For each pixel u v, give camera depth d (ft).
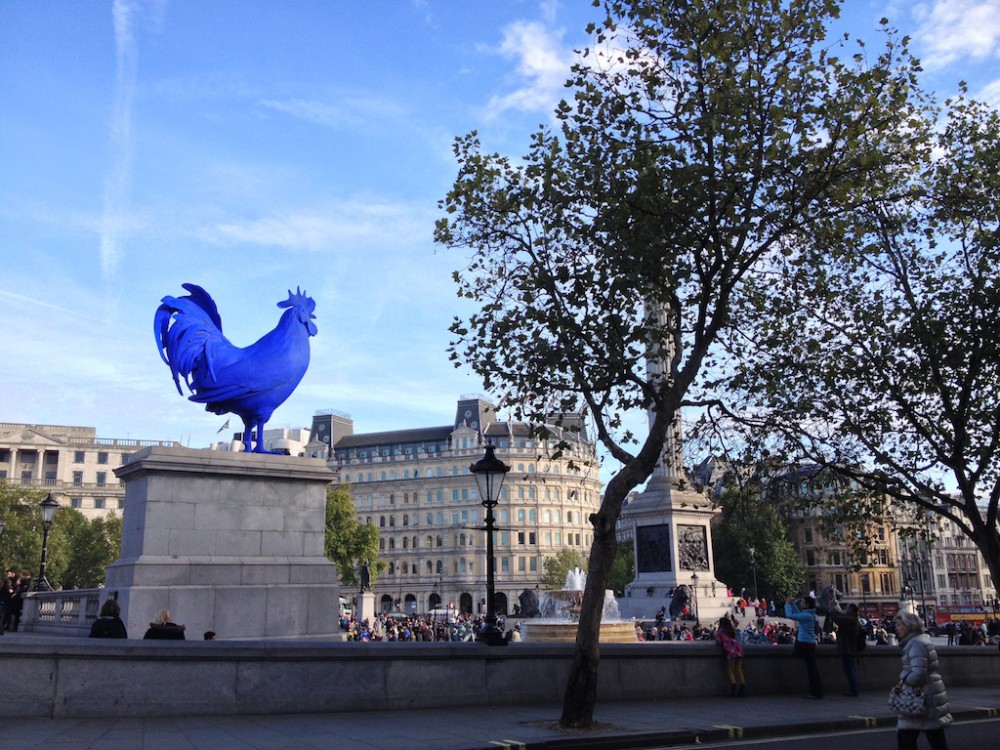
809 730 51.29
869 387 78.07
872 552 85.51
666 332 58.90
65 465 435.12
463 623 163.94
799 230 59.82
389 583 489.67
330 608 74.13
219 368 75.87
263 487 74.84
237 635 69.41
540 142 59.77
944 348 74.23
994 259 73.51
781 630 142.10
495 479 60.08
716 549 303.07
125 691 45.37
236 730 42.24
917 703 32.27
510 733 43.55
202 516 71.61
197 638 67.72
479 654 54.44
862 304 77.87
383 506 505.66
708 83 55.83
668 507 174.09
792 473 78.33
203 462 71.87
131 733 40.24
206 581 69.62
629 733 44.86
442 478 492.13
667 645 63.98
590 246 58.90
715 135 53.78
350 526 331.57
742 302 73.31
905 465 80.02
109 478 444.96
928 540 85.05
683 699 63.00
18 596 89.92
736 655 65.62
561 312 55.88
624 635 107.14
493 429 499.51
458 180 60.80
